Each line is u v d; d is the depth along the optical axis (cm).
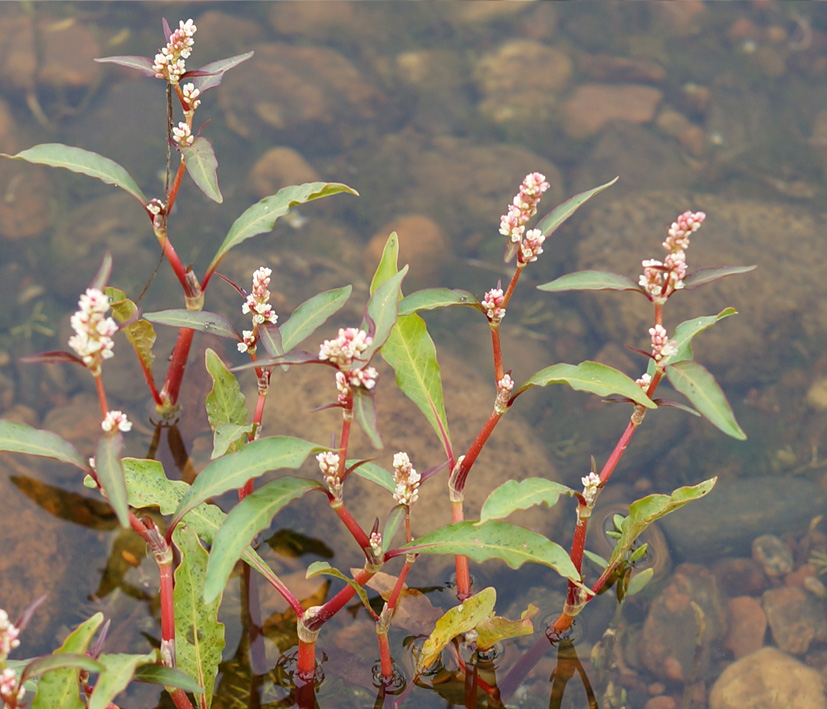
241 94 162
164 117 158
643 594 117
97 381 102
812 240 148
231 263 131
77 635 102
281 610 114
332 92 168
